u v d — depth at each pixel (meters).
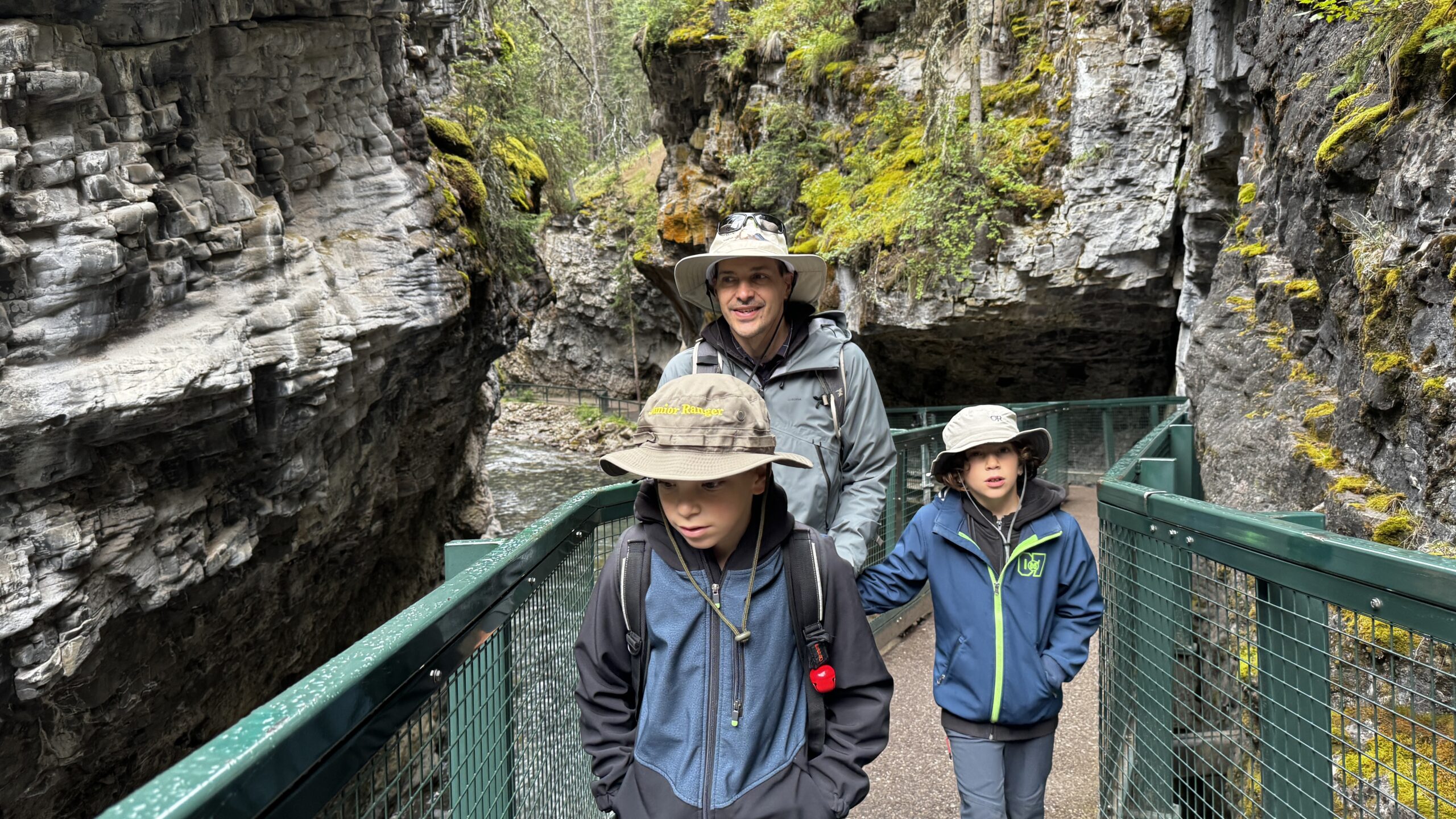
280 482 7.30
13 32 4.71
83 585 5.44
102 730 6.36
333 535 9.32
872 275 12.28
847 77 14.47
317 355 6.94
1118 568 2.69
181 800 0.67
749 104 16.58
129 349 5.46
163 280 5.71
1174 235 10.54
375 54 8.75
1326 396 4.26
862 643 1.51
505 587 1.59
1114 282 10.86
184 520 6.34
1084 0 11.03
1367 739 1.50
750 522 1.50
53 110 5.05
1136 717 2.51
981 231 11.28
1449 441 2.85
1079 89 10.67
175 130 6.02
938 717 4.14
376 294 8.08
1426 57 3.42
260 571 7.73
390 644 1.08
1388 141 3.63
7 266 4.79
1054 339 13.09
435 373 10.43
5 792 5.66
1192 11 9.53
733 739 1.41
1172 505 2.16
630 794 1.44
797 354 2.12
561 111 19.48
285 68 7.41
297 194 7.90
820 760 1.48
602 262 32.91
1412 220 3.35
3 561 4.94
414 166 9.41
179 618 6.71
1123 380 13.84
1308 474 3.89
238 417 6.27
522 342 37.78
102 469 5.52
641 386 34.97
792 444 2.08
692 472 1.34
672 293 21.53
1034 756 2.52
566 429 31.03
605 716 1.52
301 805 0.87
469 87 13.36
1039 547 2.42
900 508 5.09
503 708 1.61
